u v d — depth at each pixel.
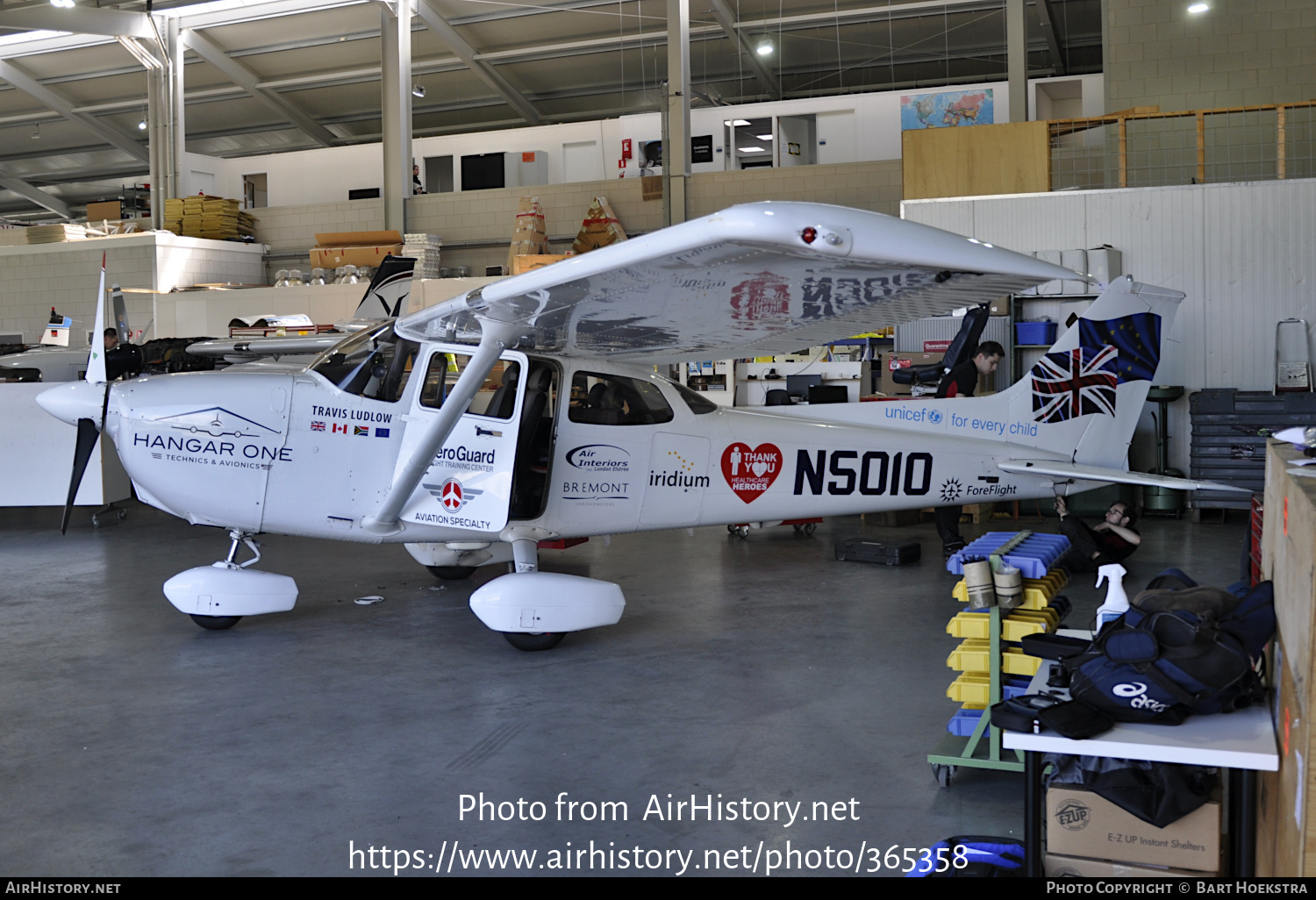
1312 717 1.53
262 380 4.90
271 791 3.06
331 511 4.89
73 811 2.93
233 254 15.84
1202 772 2.16
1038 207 8.62
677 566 6.73
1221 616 2.16
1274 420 7.72
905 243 2.39
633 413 5.22
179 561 7.03
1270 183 8.13
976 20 15.55
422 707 3.87
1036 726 2.09
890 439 5.68
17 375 9.33
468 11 15.40
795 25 15.64
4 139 20.22
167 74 15.95
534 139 15.40
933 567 6.55
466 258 15.07
